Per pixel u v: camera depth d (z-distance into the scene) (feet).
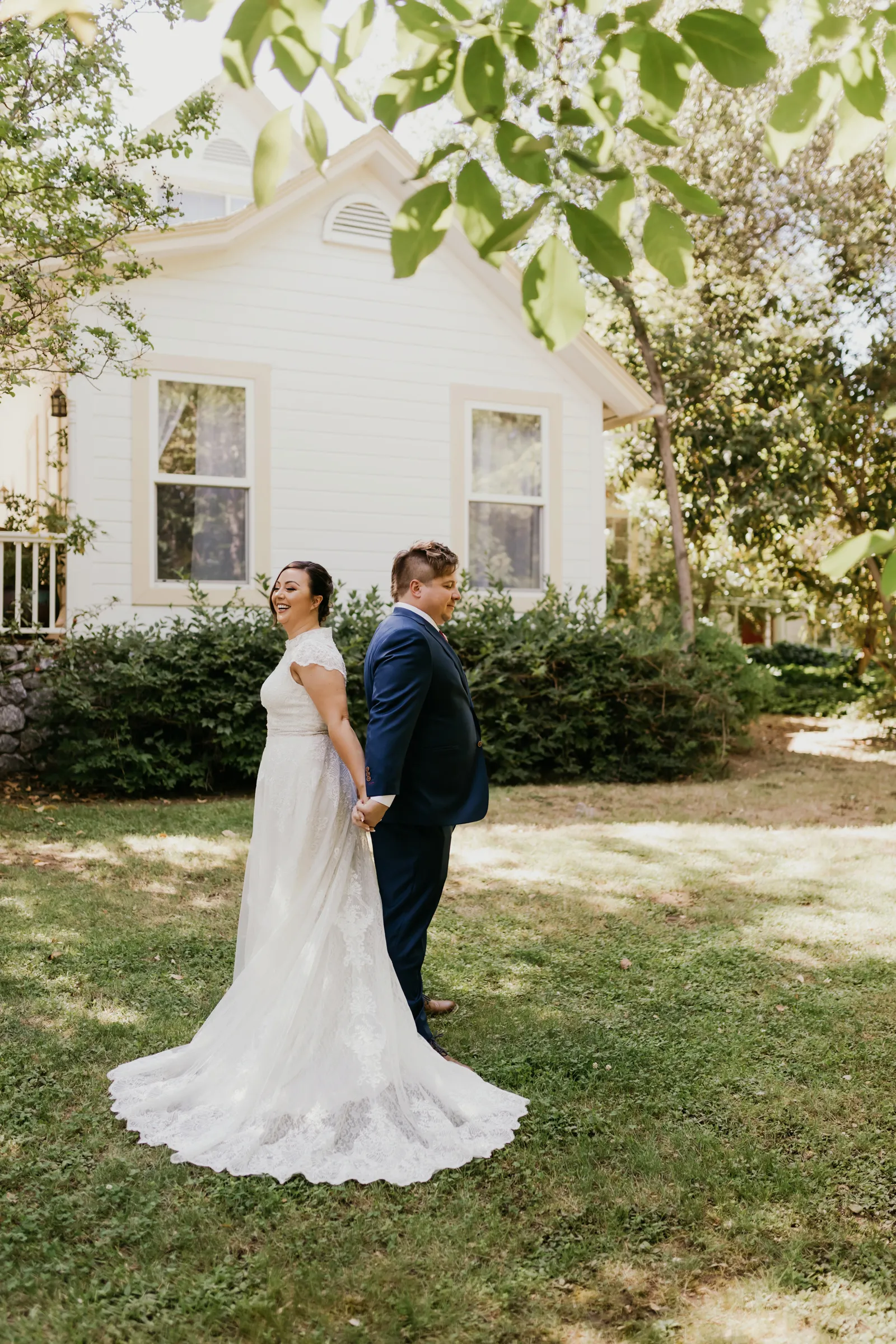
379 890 10.31
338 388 31.81
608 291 38.96
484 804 11.22
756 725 45.78
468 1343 6.62
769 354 41.37
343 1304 6.95
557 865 19.89
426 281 32.89
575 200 5.65
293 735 10.19
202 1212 7.97
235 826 22.65
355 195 31.65
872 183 37.99
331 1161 8.79
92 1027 11.51
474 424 33.94
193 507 30.17
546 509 34.86
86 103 22.07
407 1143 9.09
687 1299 7.13
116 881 17.79
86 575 28.71
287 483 31.22
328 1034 9.64
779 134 5.65
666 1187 8.55
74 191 21.97
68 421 30.04
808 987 13.37
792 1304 7.06
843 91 5.46
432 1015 12.33
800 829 23.86
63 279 23.27
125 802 25.94
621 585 51.65
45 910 15.89
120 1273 7.18
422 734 10.73
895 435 39.47
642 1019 12.25
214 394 30.32
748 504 39.37
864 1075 10.79
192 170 42.96
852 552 4.10
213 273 30.04
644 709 30.96
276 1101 9.25
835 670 54.44
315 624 10.66
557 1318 6.88
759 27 4.84
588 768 32.14
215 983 12.98
